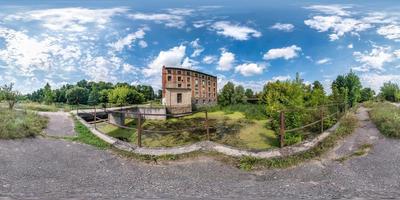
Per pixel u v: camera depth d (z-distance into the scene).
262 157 11.62
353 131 15.62
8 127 13.42
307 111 19.53
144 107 45.22
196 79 55.44
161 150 12.71
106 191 8.03
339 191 8.16
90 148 13.10
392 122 15.49
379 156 11.45
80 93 75.19
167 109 45.56
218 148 12.44
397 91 45.12
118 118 39.06
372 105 29.28
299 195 7.87
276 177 9.86
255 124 28.47
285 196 7.79
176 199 7.50
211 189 8.46
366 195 7.82
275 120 20.62
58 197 7.33
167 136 26.19
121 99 62.69
